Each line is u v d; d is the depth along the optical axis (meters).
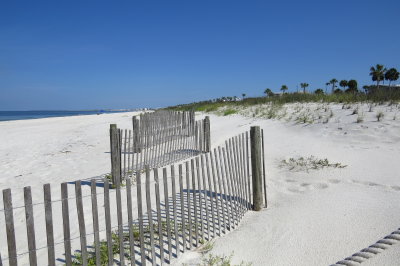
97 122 28.59
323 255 3.55
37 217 5.61
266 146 9.80
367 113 11.93
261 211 5.12
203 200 5.53
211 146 10.67
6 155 12.68
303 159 7.76
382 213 4.29
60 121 32.97
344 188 5.56
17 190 7.41
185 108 33.72
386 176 5.93
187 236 4.25
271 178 6.71
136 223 4.70
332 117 12.52
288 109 17.16
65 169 9.34
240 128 14.24
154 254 3.52
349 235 3.86
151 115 9.77
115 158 6.92
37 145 15.16
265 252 3.78
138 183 3.38
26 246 4.56
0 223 5.46
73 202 6.21
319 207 4.83
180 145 9.80
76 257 3.78
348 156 7.65
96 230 3.07
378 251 3.39
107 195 3.13
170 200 5.69
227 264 3.52
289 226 4.34
